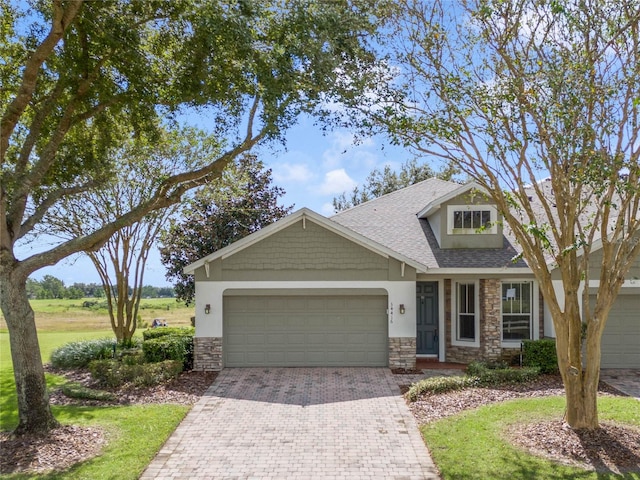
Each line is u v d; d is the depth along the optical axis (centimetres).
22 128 1286
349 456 886
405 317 1638
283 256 1647
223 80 1127
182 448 928
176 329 2236
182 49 1141
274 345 1662
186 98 1163
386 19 999
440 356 1772
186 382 1458
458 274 1677
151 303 5488
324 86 1030
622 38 872
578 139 840
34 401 991
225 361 1653
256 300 1664
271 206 2680
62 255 1041
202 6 1016
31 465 831
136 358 1611
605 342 1645
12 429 1029
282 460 869
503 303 1714
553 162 888
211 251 2556
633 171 839
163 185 1155
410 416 1116
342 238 1652
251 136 1220
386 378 1493
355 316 1664
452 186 2222
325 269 1645
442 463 828
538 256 946
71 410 1161
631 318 1641
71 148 1318
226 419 1105
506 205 953
